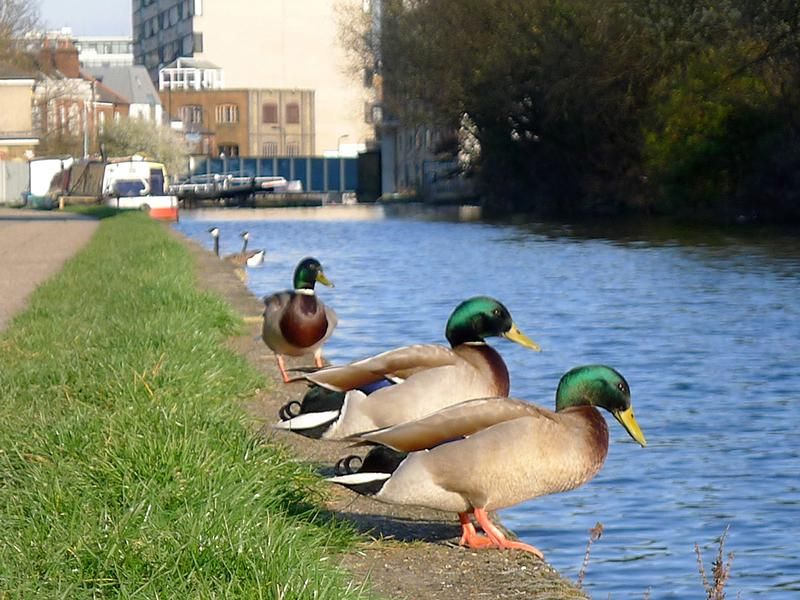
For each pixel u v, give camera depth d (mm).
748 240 37531
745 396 12867
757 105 48438
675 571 7312
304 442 8727
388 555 6539
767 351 15992
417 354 7203
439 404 7148
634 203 55781
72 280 19125
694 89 49469
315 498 7301
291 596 5113
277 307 11273
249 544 5555
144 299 15781
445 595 5961
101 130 101000
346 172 112500
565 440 6359
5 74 76750
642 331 18031
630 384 13656
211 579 5281
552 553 7652
